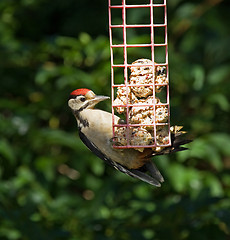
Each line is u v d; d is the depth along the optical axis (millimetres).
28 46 12641
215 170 12547
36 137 11812
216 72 12570
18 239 10383
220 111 12547
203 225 10664
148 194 11688
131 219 10984
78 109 8648
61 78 11617
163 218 10891
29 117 11984
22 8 14367
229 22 14227
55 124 12680
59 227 11023
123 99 7984
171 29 13750
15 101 12477
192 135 11820
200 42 13750
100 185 12102
